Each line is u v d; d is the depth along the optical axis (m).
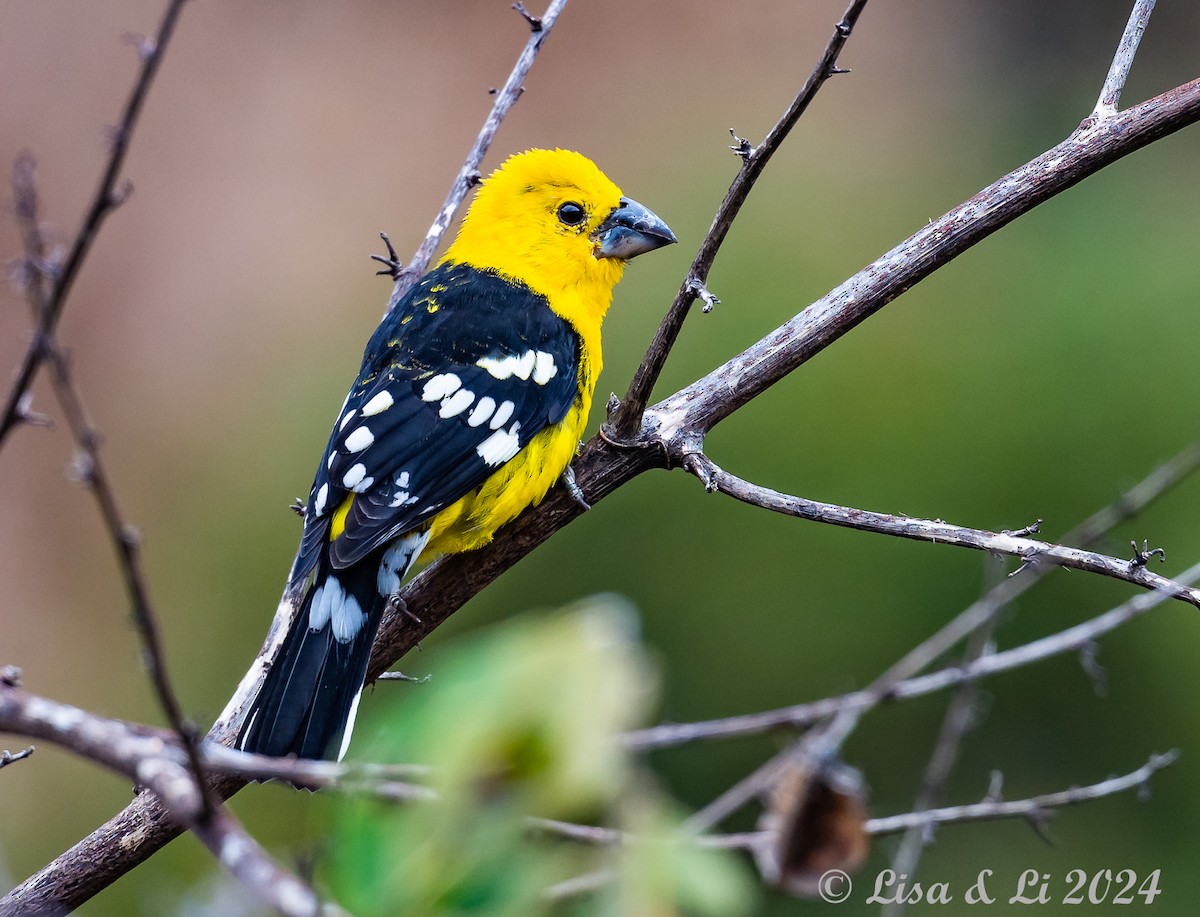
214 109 21.78
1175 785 11.86
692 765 12.48
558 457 8.12
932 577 12.61
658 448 7.39
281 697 7.01
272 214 20.91
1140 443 12.99
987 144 20.72
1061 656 12.11
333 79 22.31
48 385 18.75
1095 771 12.03
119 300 20.14
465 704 2.80
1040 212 15.13
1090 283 13.98
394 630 7.73
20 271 3.71
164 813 6.15
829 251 14.95
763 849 5.84
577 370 8.59
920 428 13.08
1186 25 21.62
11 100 21.00
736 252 14.66
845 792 5.72
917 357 13.45
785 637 12.69
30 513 18.05
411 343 8.37
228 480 15.99
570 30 22.69
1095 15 21.59
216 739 6.94
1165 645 11.98
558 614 2.91
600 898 3.08
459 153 21.67
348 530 7.49
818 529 12.76
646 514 12.91
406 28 22.84
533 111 22.02
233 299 20.16
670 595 12.82
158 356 19.81
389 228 20.83
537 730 2.79
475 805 2.87
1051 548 6.04
